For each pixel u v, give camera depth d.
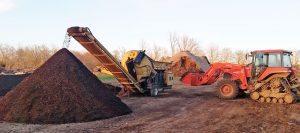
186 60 46.34
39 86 12.24
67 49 14.30
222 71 18.52
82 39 15.70
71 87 12.37
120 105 13.22
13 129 9.88
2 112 11.65
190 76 19.59
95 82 13.64
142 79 19.69
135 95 20.30
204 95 20.39
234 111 13.49
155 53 64.81
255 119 11.66
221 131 9.73
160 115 12.61
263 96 16.39
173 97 19.22
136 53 19.50
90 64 47.62
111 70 18.22
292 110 13.66
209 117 12.12
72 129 9.95
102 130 9.80
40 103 11.54
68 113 11.36
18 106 11.53
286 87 15.81
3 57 56.62
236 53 64.00
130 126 10.41
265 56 16.81
